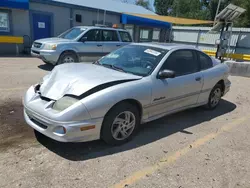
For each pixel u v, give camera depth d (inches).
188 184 102.0
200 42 774.5
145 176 105.0
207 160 122.2
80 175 101.9
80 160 112.9
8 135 130.9
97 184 97.3
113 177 102.6
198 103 183.6
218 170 114.2
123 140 131.6
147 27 788.0
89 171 105.2
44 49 317.4
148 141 138.0
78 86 118.4
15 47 508.1
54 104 115.2
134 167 111.0
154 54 156.0
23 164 106.0
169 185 100.3
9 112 164.1
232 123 177.3
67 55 325.4
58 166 106.8
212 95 198.8
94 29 348.5
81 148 123.6
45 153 116.0
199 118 183.5
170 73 139.9
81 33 338.0
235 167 117.9
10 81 250.8
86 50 339.6
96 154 119.2
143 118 139.5
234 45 676.7
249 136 155.7
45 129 114.1
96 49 349.7
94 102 112.8
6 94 203.8
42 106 116.7
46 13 542.0
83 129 111.0
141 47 168.6
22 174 99.3
